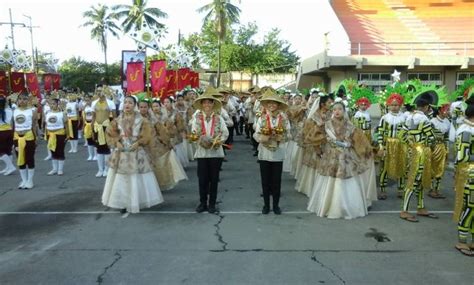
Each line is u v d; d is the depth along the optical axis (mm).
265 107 6898
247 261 4973
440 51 30969
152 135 6961
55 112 10227
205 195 7020
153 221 6527
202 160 6938
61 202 7699
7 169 10391
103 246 5484
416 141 6527
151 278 4551
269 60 44750
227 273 4656
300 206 7379
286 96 11602
